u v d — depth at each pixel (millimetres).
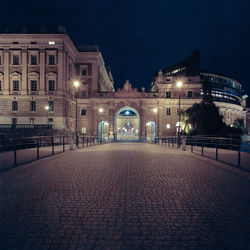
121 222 4184
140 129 51781
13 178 7855
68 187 6660
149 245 3373
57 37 45344
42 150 19531
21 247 3312
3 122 45094
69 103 48938
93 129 51812
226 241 3498
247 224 4121
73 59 52438
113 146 28438
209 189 6461
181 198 5625
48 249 3252
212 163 11586
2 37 45406
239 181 7465
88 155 15773
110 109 51688
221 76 75625
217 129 36125
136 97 52000
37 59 45531
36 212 4668
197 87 53469
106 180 7578
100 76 60812
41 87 45031
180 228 3947
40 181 7410
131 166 10578
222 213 4645
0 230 3857
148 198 5617
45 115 44750
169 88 52906
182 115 43219
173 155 15812
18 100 45219
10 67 45625
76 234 3707
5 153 16625
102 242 3449
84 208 4902
